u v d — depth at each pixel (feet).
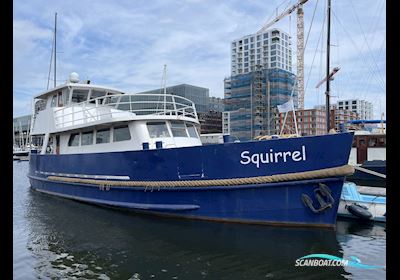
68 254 26.03
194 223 32.86
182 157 33.45
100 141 42.93
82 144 46.16
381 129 96.12
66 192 48.52
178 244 27.58
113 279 21.40
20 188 64.64
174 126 40.55
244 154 30.81
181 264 23.62
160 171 34.78
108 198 40.63
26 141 205.26
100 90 53.01
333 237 28.43
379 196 44.55
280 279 21.25
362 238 30.96
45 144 53.72
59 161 49.32
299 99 288.10
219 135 51.65
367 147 82.02
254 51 464.65
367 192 48.21
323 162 28.35
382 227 35.63
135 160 36.68
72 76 54.19
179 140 40.06
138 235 30.22
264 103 337.31
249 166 30.63
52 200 48.88
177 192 34.14
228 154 31.37
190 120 41.78
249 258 24.52
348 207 39.17
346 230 34.42
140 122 38.60
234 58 486.79
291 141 29.30
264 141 30.14
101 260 24.64
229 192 31.58
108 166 39.83
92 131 44.52
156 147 35.60
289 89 338.95
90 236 30.42
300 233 28.94
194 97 323.98
